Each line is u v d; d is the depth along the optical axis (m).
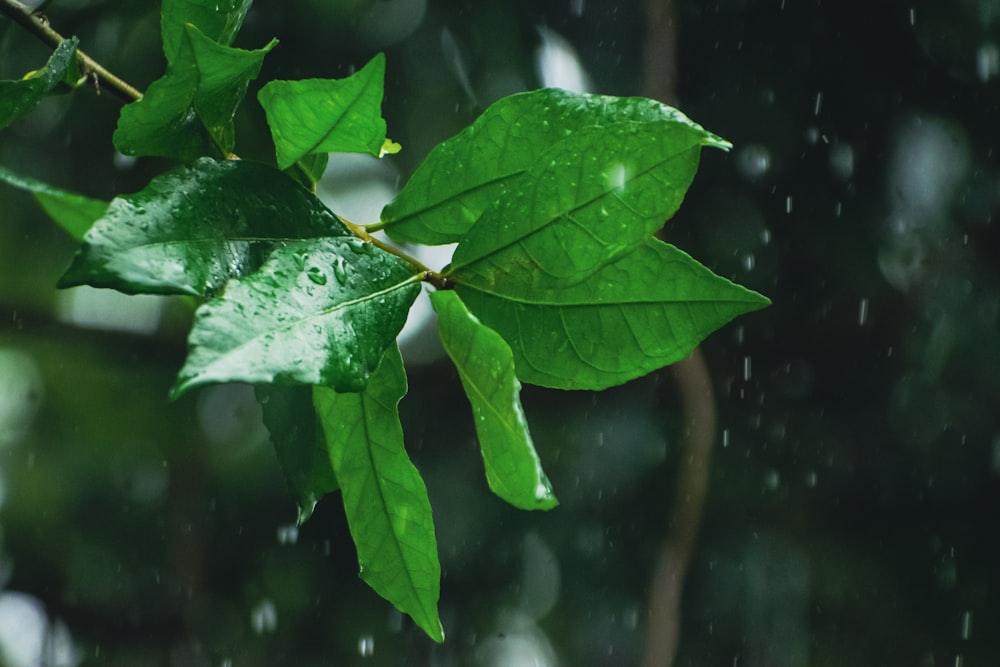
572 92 1.02
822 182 3.76
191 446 4.30
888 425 3.86
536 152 1.02
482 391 0.99
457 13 3.52
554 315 1.01
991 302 3.73
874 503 3.88
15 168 3.52
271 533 4.30
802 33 3.72
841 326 3.80
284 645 4.29
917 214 3.77
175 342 3.61
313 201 1.00
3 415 4.39
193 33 0.99
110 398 4.30
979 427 3.76
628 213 1.00
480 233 1.01
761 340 3.85
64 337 3.43
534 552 4.02
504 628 4.09
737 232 3.77
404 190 1.03
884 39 3.70
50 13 3.01
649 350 1.01
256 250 0.99
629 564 3.91
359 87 1.01
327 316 0.96
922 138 3.76
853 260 3.77
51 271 3.83
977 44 3.67
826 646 3.85
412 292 0.99
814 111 3.75
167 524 4.36
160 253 0.97
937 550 3.88
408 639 4.23
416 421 4.01
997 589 3.83
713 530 3.89
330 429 1.03
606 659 3.88
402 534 1.02
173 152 1.03
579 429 3.95
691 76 3.75
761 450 3.90
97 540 4.41
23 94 1.04
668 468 3.88
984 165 3.74
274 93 1.02
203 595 4.30
